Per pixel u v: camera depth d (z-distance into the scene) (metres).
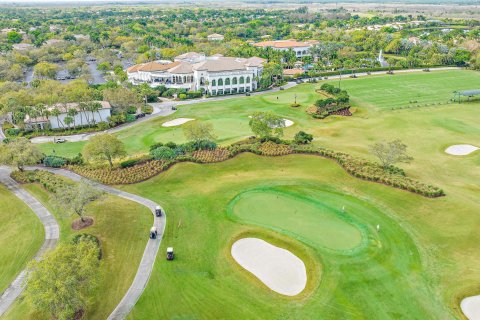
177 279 55.12
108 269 56.88
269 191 79.94
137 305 50.50
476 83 182.88
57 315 45.25
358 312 49.22
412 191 76.56
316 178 85.44
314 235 64.44
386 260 58.47
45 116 129.00
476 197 75.94
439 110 140.88
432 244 62.06
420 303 50.50
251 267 57.88
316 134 116.06
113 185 83.38
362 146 104.88
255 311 49.62
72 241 59.84
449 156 99.12
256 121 101.88
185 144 98.75
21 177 87.50
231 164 92.88
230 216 70.94
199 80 173.12
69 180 86.88
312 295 52.03
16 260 59.44
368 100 155.38
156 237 64.88
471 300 51.22
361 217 69.69
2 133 127.50
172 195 79.31
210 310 49.78
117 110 137.75
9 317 48.88
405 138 112.06
